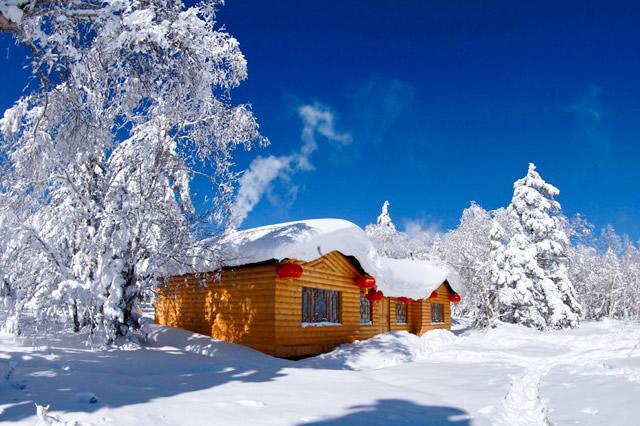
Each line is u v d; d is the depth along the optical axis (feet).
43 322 36.11
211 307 50.83
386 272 57.67
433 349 55.67
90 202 39.37
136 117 40.24
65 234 40.14
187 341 44.39
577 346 60.75
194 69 33.30
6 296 36.24
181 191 43.86
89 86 36.81
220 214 43.62
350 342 54.60
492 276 88.02
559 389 25.85
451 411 21.33
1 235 35.73
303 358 47.09
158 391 23.24
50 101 32.17
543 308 88.84
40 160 34.32
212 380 27.84
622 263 161.48
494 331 69.41
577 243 112.68
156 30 28.37
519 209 100.78
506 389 27.25
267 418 18.43
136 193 40.57
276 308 44.62
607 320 113.50
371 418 19.42
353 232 52.70
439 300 86.07
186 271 46.70
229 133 42.04
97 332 38.14
